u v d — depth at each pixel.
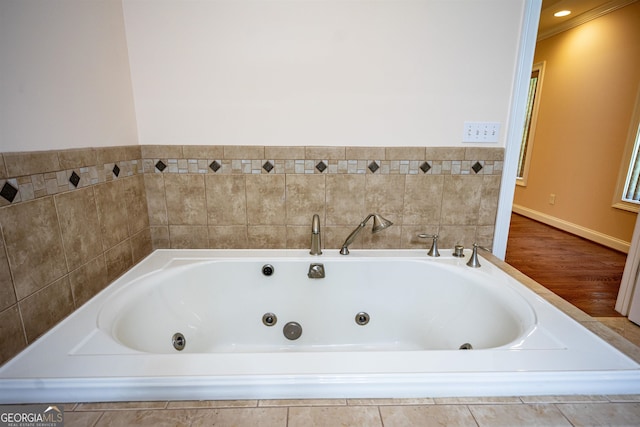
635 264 1.83
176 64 1.46
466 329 1.34
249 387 0.77
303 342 1.61
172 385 0.76
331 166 1.59
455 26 1.45
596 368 0.82
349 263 1.56
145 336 1.21
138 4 1.39
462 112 1.54
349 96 1.51
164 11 1.41
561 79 3.67
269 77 1.49
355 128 1.55
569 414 0.74
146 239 1.60
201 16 1.42
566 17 3.40
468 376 0.79
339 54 1.47
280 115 1.53
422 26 1.45
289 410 0.74
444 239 1.69
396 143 1.57
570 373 0.80
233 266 1.53
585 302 2.09
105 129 1.28
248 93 1.50
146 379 0.77
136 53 1.45
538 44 3.99
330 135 1.55
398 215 1.66
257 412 0.74
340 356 0.85
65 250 1.07
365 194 1.62
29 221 0.93
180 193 1.60
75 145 1.12
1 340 0.85
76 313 1.09
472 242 1.70
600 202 3.24
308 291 1.58
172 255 1.58
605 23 3.13
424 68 1.49
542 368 0.82
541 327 1.01
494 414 0.73
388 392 0.78
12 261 0.88
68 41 1.08
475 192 1.64
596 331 0.99
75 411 0.74
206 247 1.67
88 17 1.17
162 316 1.32
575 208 3.53
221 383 0.77
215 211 1.63
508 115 1.55
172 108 1.51
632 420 0.73
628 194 2.99
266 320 1.59
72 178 1.10
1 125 0.85
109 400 0.77
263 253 1.62
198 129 1.53
